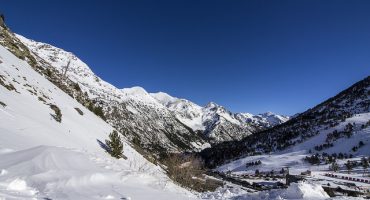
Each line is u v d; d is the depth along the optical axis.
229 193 19.64
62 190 9.55
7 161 10.80
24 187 8.97
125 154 30.20
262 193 17.05
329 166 194.62
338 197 15.61
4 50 41.25
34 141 17.84
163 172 30.17
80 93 63.84
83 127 32.62
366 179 146.25
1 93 24.30
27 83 33.28
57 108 32.50
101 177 12.32
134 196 11.26
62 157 12.70
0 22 52.72
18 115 21.89
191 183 28.69
